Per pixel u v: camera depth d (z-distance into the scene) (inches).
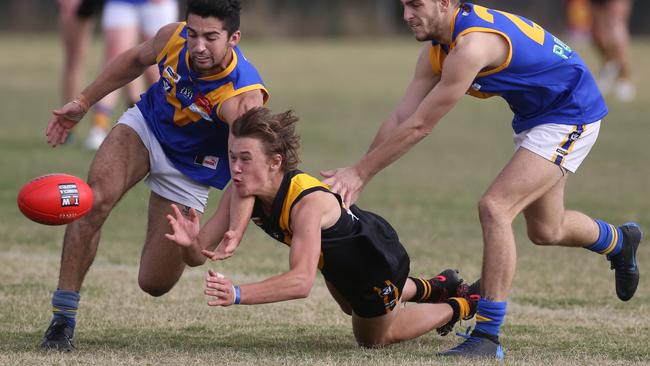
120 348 782.5
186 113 794.2
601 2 3316.9
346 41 5733.3
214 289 653.9
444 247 1250.0
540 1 5949.8
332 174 775.7
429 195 1628.9
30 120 2511.1
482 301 771.4
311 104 2979.8
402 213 1469.0
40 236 1282.0
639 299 1002.7
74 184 742.5
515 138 831.7
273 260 1175.6
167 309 932.6
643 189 1697.8
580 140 806.5
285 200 712.4
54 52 4643.2
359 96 3206.2
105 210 794.8
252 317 910.4
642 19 6220.5
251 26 5757.9
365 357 753.6
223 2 730.2
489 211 778.8
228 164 835.4
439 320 812.0
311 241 696.4
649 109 2984.7
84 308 928.9
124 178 806.5
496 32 771.4
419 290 834.2
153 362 726.5
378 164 773.3
